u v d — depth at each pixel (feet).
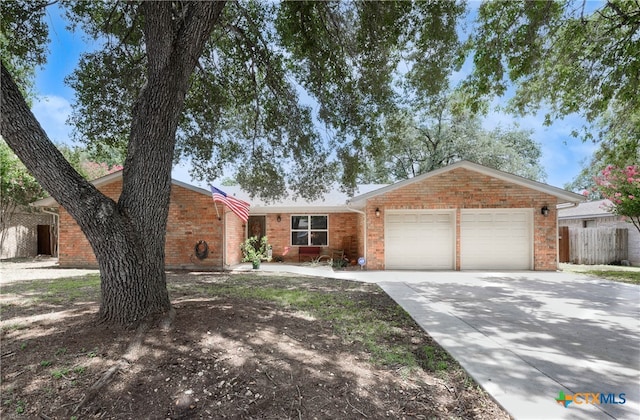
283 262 46.68
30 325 12.60
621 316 18.19
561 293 24.58
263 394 9.04
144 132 13.11
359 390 9.64
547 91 29.04
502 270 36.70
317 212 47.26
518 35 22.77
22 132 10.89
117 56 23.39
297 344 12.34
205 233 37.93
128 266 12.28
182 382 9.13
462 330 15.61
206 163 30.40
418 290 25.57
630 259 45.83
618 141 32.09
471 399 9.46
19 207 51.57
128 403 8.28
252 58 25.16
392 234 38.19
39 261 47.03
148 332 11.52
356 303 20.63
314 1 19.20
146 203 12.87
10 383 8.71
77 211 11.78
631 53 23.66
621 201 37.29
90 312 14.26
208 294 20.75
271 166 31.42
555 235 36.42
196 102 26.55
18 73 25.26
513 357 12.35
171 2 14.66
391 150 29.09
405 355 12.37
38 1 19.85
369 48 20.79
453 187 36.96
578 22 24.38
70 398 8.29
